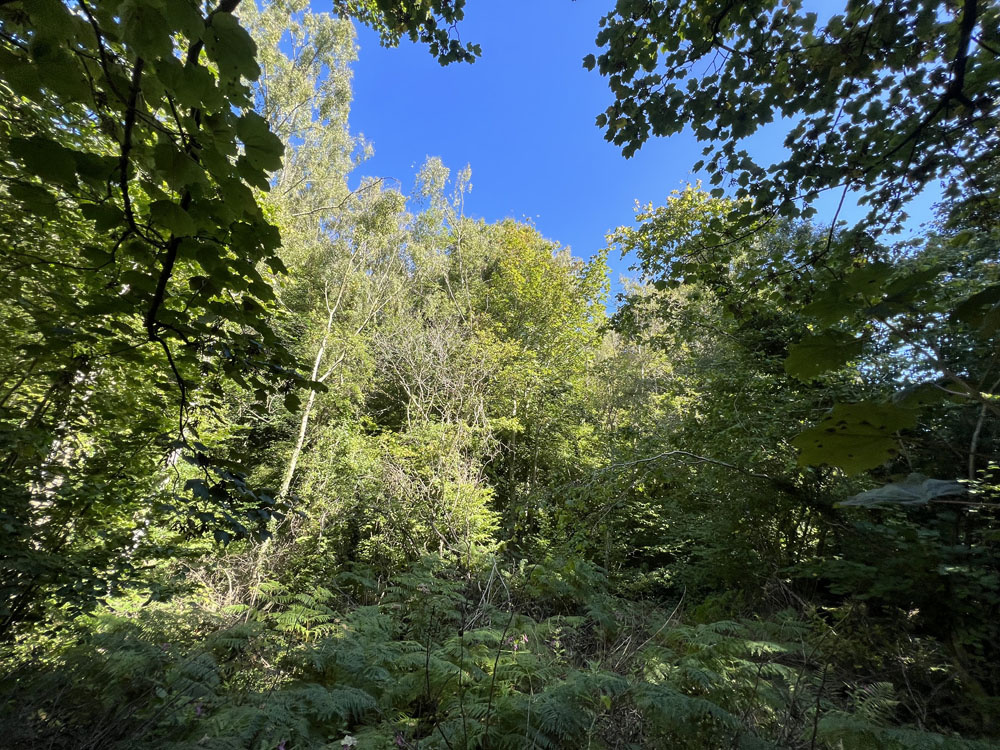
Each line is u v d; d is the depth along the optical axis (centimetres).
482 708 297
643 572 819
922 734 275
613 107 311
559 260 1355
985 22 223
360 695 308
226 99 109
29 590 275
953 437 419
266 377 185
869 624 409
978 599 371
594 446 1022
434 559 534
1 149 159
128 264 184
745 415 581
